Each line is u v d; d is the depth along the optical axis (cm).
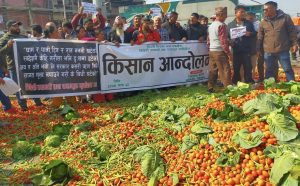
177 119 388
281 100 343
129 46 600
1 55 540
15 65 526
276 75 598
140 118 418
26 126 460
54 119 486
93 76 571
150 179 263
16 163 355
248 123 292
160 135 337
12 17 2919
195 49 681
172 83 658
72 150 353
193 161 272
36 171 322
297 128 275
